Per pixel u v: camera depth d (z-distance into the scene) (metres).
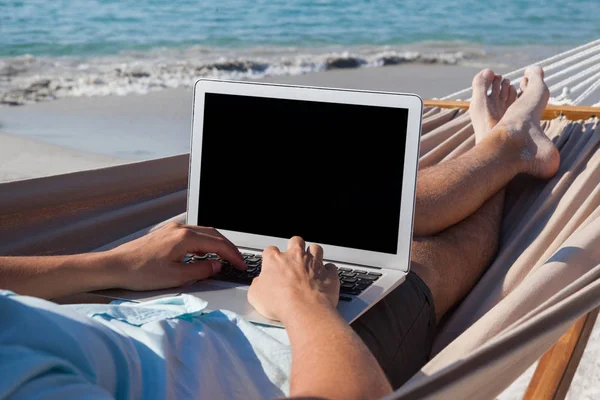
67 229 1.43
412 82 10.85
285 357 0.84
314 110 1.27
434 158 2.02
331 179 1.26
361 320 1.06
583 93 4.89
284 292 0.88
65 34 11.86
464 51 12.93
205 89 1.32
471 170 1.62
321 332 0.76
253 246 1.30
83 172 1.56
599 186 1.62
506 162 1.70
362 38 13.18
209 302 1.01
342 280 1.15
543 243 1.48
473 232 1.52
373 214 1.24
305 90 1.27
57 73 10.22
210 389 0.75
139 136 7.27
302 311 0.83
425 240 1.43
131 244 1.09
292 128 1.28
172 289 1.07
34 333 0.58
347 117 1.25
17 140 6.93
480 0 14.64
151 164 1.72
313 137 1.27
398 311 1.13
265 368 0.83
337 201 1.26
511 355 0.76
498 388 1.00
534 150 1.76
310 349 0.73
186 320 0.85
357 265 1.25
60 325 0.61
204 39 12.48
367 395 0.64
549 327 0.82
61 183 1.49
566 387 1.52
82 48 11.44
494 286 1.39
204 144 1.33
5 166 6.02
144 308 0.87
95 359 0.62
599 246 1.30
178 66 11.10
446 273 1.36
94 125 7.68
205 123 1.33
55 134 7.25
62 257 1.04
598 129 1.98
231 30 12.93
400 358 1.08
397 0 14.52
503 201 1.73
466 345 0.99
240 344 0.86
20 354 0.55
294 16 13.77
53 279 0.99
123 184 1.63
